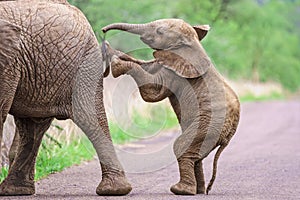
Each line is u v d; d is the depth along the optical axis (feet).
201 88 42.34
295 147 78.23
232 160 65.05
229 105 42.93
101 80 42.19
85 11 85.76
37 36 39.60
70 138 66.13
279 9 323.98
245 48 254.88
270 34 277.64
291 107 171.94
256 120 124.67
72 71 40.91
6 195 42.93
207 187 43.93
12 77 38.88
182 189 42.78
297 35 348.79
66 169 57.16
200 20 153.07
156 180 51.24
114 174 42.45
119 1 93.66
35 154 43.62
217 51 167.63
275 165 61.62
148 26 42.14
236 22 212.23
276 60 291.79
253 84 244.63
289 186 49.26
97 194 42.57
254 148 76.59
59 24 40.27
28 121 43.14
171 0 146.61
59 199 40.88
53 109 41.47
